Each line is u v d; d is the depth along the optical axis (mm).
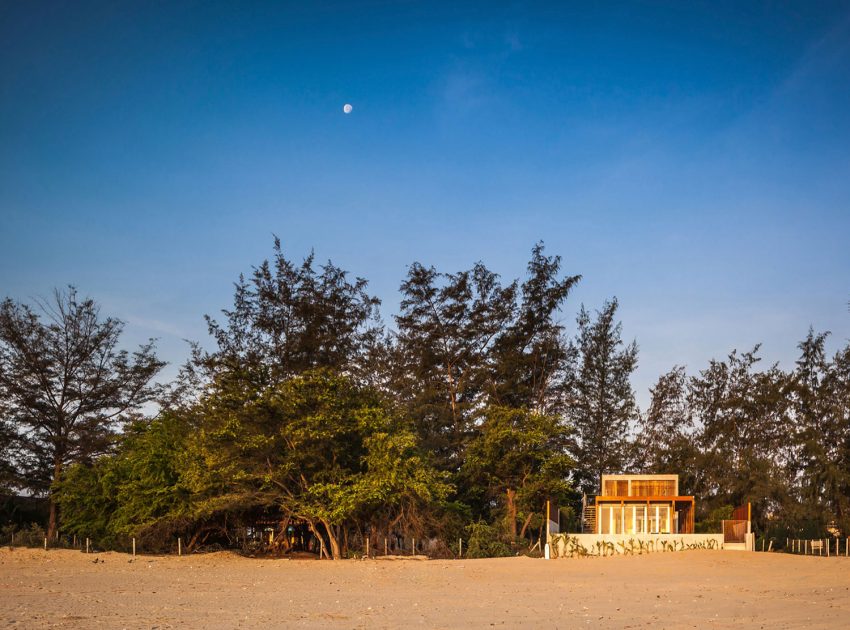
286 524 46156
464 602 21875
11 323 61344
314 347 67625
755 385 74750
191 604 20766
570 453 73625
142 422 53219
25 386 61188
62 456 61344
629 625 17000
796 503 65188
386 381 72000
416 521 45969
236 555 45500
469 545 48344
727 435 74375
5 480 59812
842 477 64188
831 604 21406
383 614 18859
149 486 45781
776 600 22516
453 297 72688
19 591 23812
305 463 44812
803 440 67938
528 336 72438
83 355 62844
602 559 40969
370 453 44812
